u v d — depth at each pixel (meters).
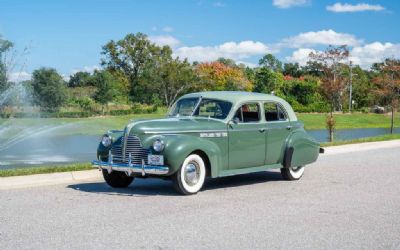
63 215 7.07
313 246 5.63
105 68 87.25
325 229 6.38
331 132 27.86
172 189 9.30
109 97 58.12
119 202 8.01
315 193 8.98
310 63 32.56
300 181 10.46
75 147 23.45
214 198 8.41
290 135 10.43
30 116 46.56
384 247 5.62
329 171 11.95
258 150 9.80
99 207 7.61
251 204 7.92
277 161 10.24
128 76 86.81
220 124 9.17
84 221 6.72
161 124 8.73
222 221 6.76
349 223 6.71
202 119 9.29
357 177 10.98
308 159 10.68
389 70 37.16
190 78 62.62
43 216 7.02
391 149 17.70
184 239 5.87
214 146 8.91
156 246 5.59
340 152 16.56
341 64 31.86
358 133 40.91
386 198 8.52
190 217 6.98
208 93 9.91
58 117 51.06
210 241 5.79
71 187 9.45
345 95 67.19
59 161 17.00
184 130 8.73
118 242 5.73
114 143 8.91
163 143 8.27
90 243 5.69
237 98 9.62
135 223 6.62
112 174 9.27
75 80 91.88
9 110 40.41
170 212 7.29
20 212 7.27
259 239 5.89
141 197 8.45
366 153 16.22
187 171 8.58
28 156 18.91
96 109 58.38
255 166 9.88
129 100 67.31
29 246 5.58
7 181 9.50
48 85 55.03
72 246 5.58
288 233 6.17
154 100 64.06
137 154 8.55
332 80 31.38
